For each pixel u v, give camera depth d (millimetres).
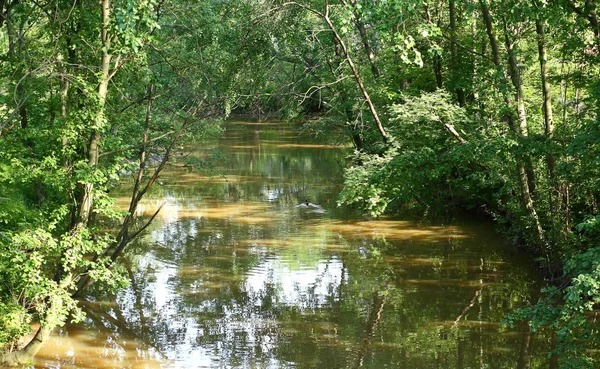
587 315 15133
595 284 10531
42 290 12820
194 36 19188
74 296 17750
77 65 13773
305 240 23906
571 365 11953
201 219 27031
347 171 23547
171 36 19266
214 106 21125
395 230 25312
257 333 15508
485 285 18797
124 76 16969
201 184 34750
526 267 20344
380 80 27750
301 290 18578
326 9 23391
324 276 19766
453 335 15305
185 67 19203
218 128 23562
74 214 15523
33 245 13000
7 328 12953
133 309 17125
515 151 16828
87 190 14695
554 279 18344
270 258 21562
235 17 23609
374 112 24453
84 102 14766
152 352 14445
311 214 28062
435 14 25750
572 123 19703
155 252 22250
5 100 14242
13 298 13336
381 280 19375
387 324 16031
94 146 14898
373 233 24875
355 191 23172
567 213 18141
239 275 19812
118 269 20359
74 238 13398
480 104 24078
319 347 14648
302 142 51344
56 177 13883
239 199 31016
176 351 14445
